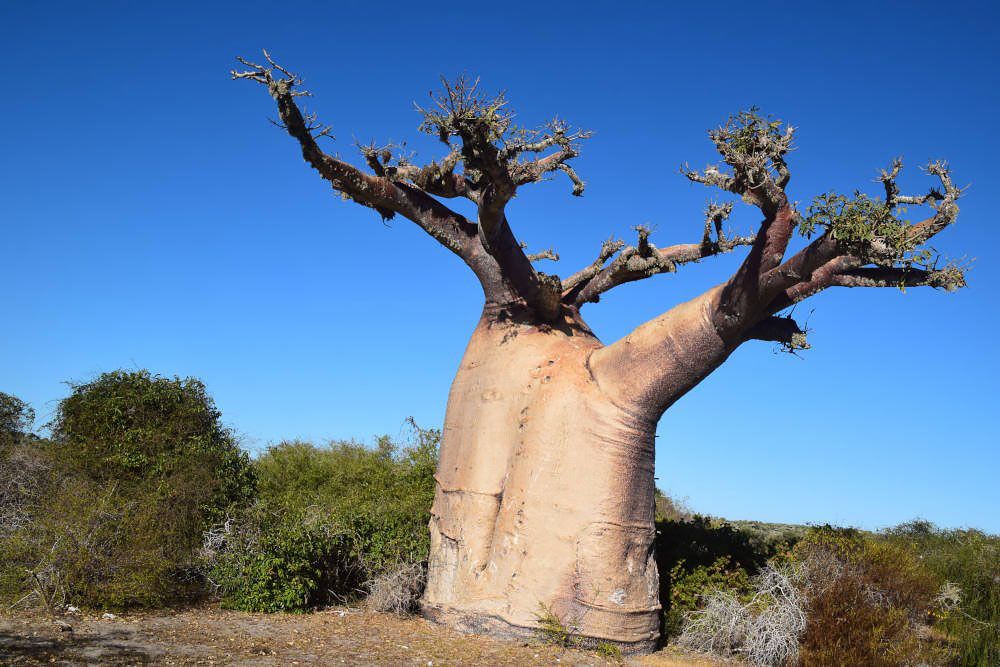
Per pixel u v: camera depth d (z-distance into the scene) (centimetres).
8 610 1028
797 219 980
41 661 813
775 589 1115
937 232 937
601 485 1088
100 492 1220
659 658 1062
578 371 1169
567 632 1048
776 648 1033
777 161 966
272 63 1041
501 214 1191
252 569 1176
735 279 1034
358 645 980
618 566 1077
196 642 945
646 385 1096
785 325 1095
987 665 1082
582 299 1340
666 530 1341
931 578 1180
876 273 1045
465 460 1208
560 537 1075
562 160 1224
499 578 1096
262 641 969
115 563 1098
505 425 1194
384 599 1200
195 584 1287
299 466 1834
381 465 1825
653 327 1109
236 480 1463
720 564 1217
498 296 1299
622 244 1320
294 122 1074
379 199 1231
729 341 1070
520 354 1230
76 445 1433
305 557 1207
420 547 1277
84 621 1014
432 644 1008
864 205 901
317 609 1200
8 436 1546
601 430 1104
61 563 1066
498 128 1050
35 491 1317
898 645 1042
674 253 1235
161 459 1406
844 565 1148
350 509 1387
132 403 1489
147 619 1062
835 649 1011
